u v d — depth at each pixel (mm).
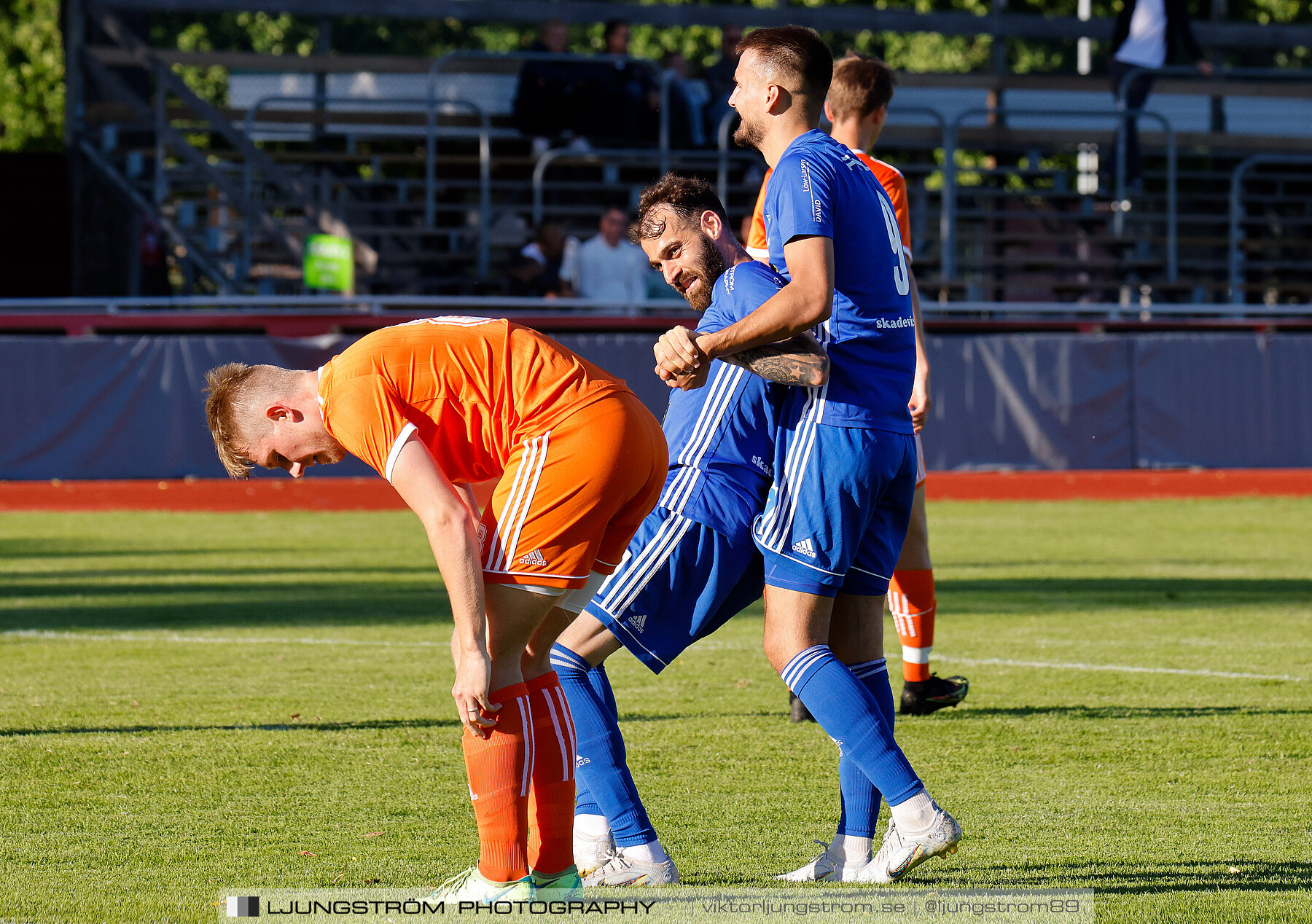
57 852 12773
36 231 73125
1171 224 69250
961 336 57750
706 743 17203
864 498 11992
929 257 71250
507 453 10922
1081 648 24172
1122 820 13789
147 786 15133
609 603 12438
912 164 77375
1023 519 47812
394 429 10539
